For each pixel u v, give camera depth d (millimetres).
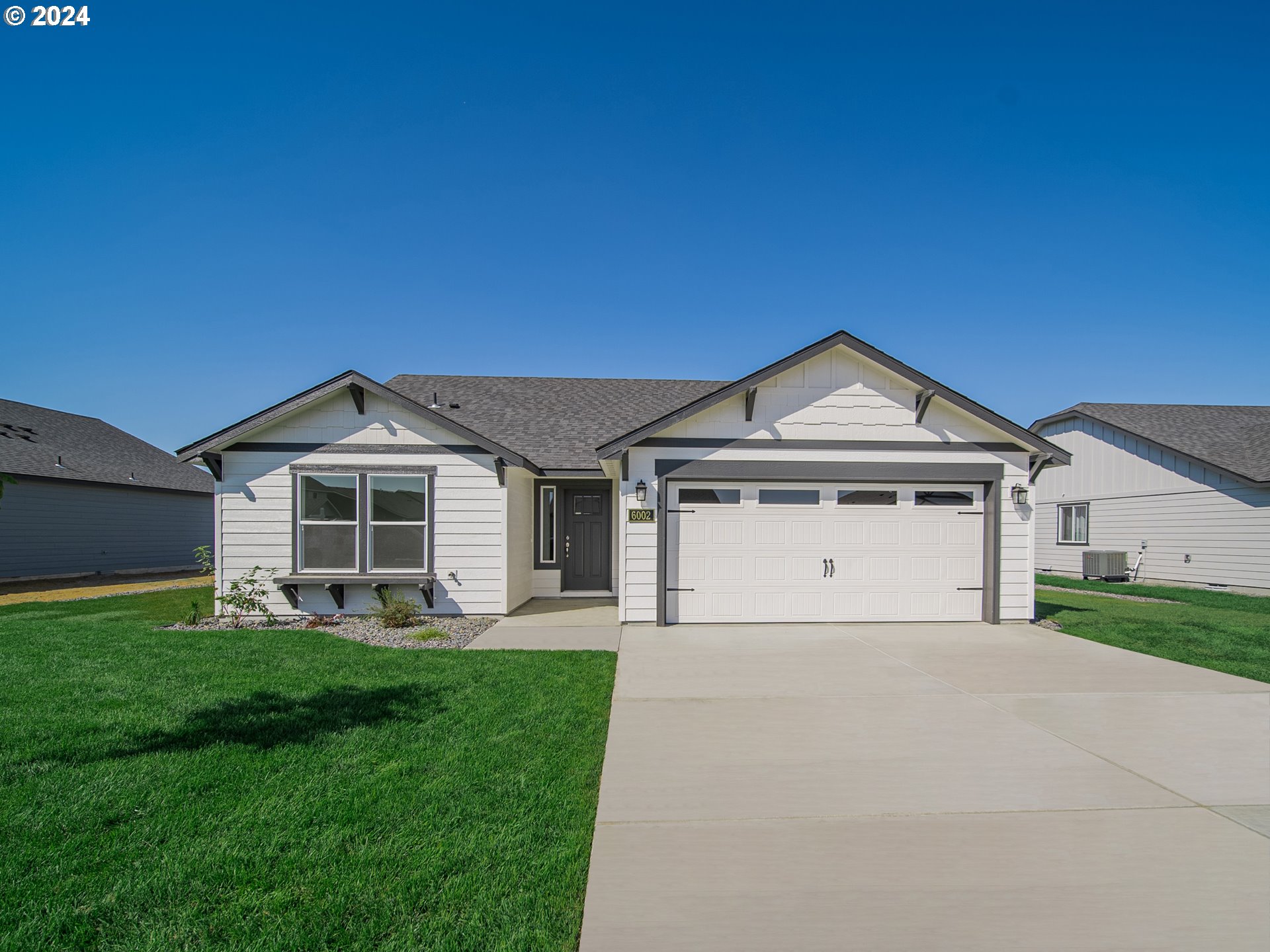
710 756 4758
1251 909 2951
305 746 4703
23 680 6523
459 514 11359
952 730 5348
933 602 10750
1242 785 4270
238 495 11094
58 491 18422
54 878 3070
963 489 10828
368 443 11289
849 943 2715
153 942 2650
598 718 5465
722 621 10555
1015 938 2750
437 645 8797
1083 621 11047
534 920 2828
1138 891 3088
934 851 3445
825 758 4734
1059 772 4488
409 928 2758
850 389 10688
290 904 2891
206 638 8859
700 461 10539
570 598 13906
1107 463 19969
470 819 3680
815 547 10648
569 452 13422
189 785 4051
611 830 3656
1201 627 10430
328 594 11188
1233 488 16328
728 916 2889
